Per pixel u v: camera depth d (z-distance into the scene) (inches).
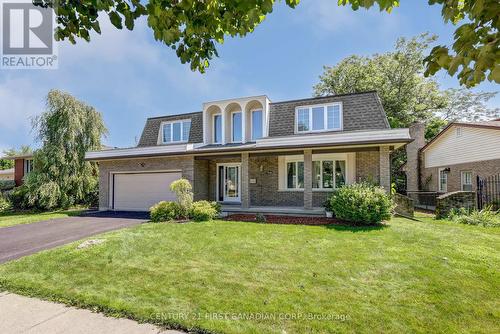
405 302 140.6
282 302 142.8
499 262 198.8
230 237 285.9
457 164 597.6
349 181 500.1
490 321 123.1
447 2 79.1
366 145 408.8
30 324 128.8
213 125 614.2
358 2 95.0
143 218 454.6
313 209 440.1
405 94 879.7
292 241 266.1
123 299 149.3
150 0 93.0
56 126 665.0
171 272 188.9
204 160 574.9
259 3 87.9
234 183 587.8
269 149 453.7
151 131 684.7
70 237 315.9
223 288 161.5
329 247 241.9
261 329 118.7
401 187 859.4
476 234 287.6
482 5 68.4
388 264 195.8
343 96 522.9
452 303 139.2
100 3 93.0
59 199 652.7
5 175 1195.3
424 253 219.8
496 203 445.7
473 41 74.1
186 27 106.7
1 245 283.6
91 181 706.8
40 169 655.8
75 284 171.9
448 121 984.3
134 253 233.1
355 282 166.4
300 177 538.6
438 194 645.9
